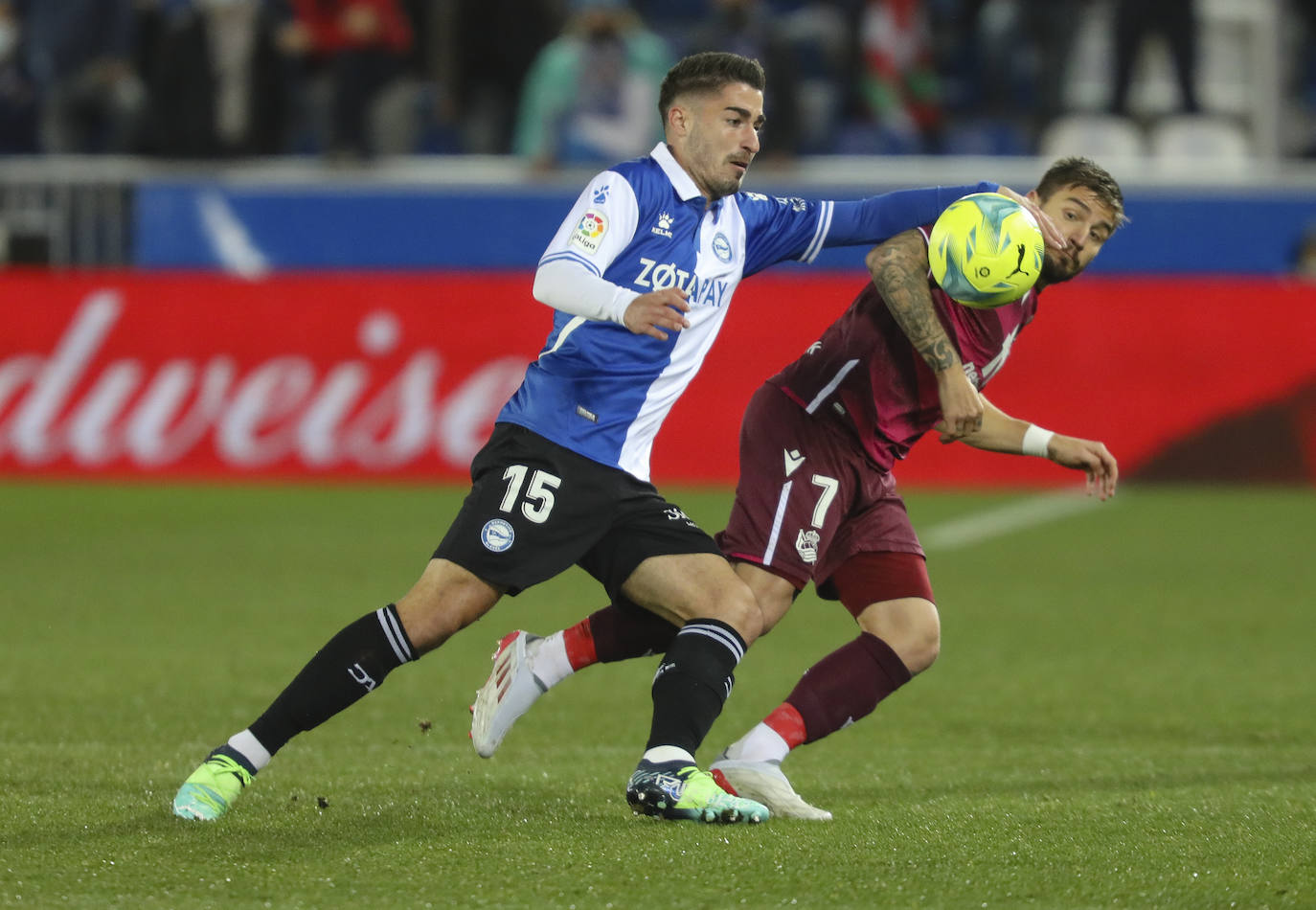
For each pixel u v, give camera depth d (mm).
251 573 30391
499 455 14484
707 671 14164
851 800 15312
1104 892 11773
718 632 14320
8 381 42500
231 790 13984
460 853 12805
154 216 45312
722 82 14562
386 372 42125
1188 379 41969
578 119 46938
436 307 42156
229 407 42344
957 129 55344
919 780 16453
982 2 59562
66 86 51344
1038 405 42125
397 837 13359
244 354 42375
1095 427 42031
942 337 14703
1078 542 34812
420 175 47531
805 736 14750
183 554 32375
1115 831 13586
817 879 12070
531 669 15719
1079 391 42094
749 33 47250
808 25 56219
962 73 59281
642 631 15633
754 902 11523
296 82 52375
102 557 32062
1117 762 17469
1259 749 18219
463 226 45156
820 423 15625
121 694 20688
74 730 18469
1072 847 13031
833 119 53844
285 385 42281
